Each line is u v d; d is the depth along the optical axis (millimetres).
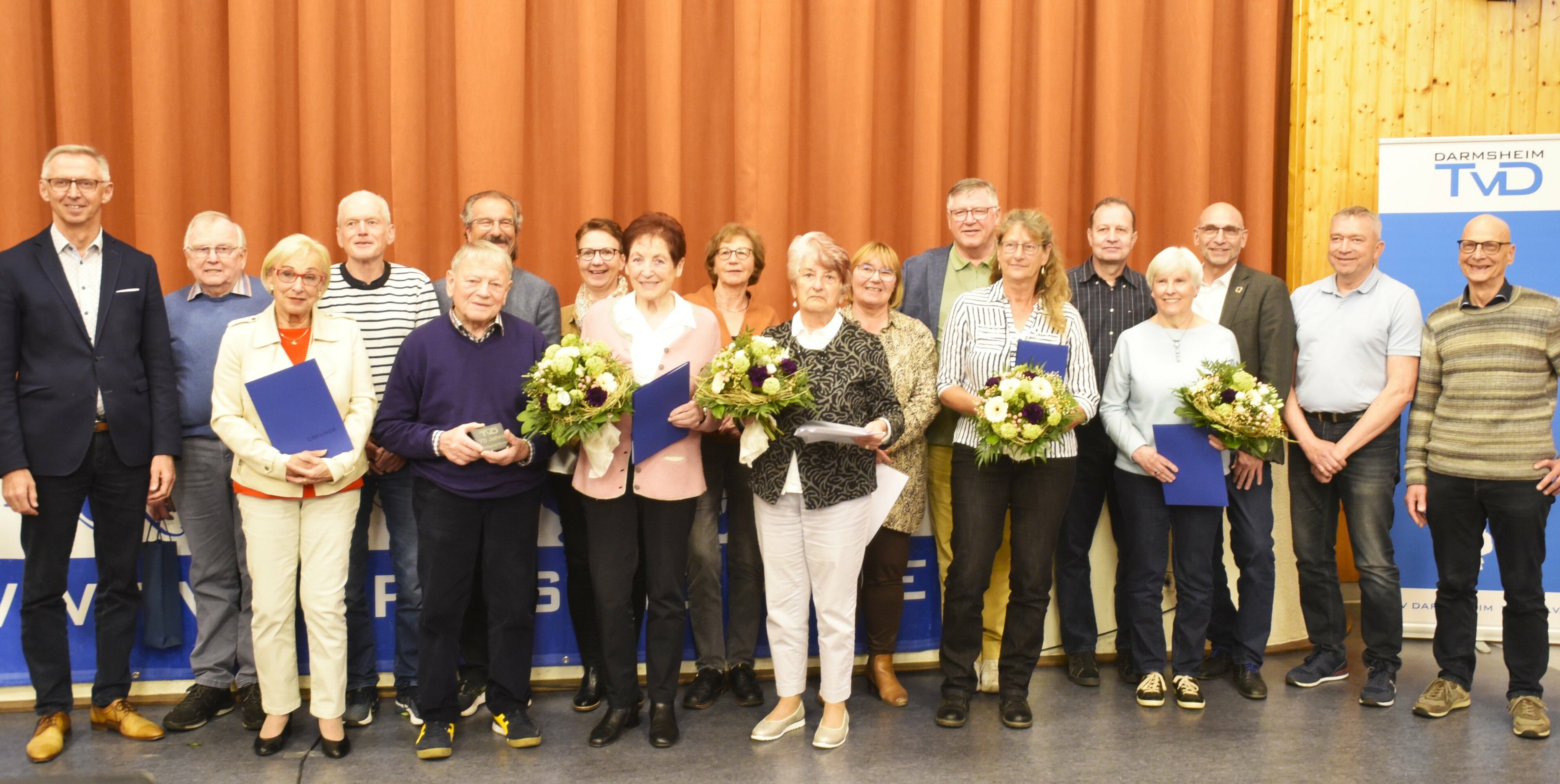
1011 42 4410
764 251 3400
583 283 3660
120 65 4238
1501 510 2990
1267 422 2982
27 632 2787
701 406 2654
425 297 3131
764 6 4289
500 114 4160
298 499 2729
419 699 2740
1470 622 3123
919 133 4391
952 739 2910
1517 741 2885
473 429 2605
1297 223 4430
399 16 4133
